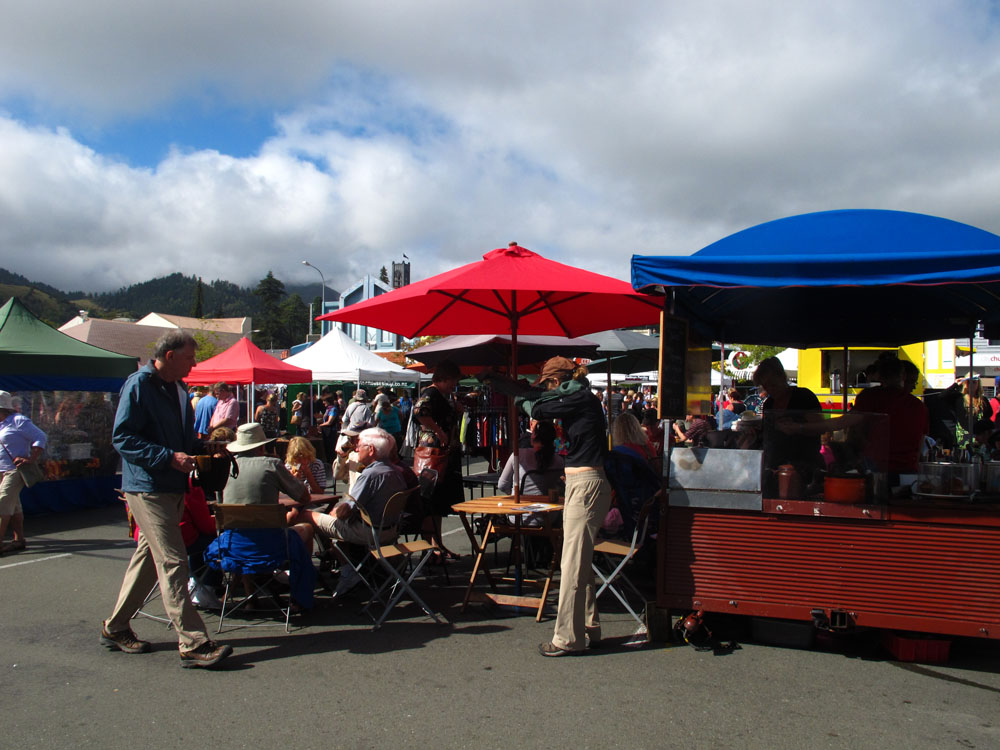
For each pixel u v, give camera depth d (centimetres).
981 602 407
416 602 539
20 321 974
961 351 1418
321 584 599
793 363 1512
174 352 424
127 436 410
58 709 361
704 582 452
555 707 364
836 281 406
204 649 417
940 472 423
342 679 402
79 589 592
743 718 352
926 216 489
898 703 370
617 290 504
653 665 423
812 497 438
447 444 664
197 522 532
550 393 442
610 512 571
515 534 545
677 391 489
